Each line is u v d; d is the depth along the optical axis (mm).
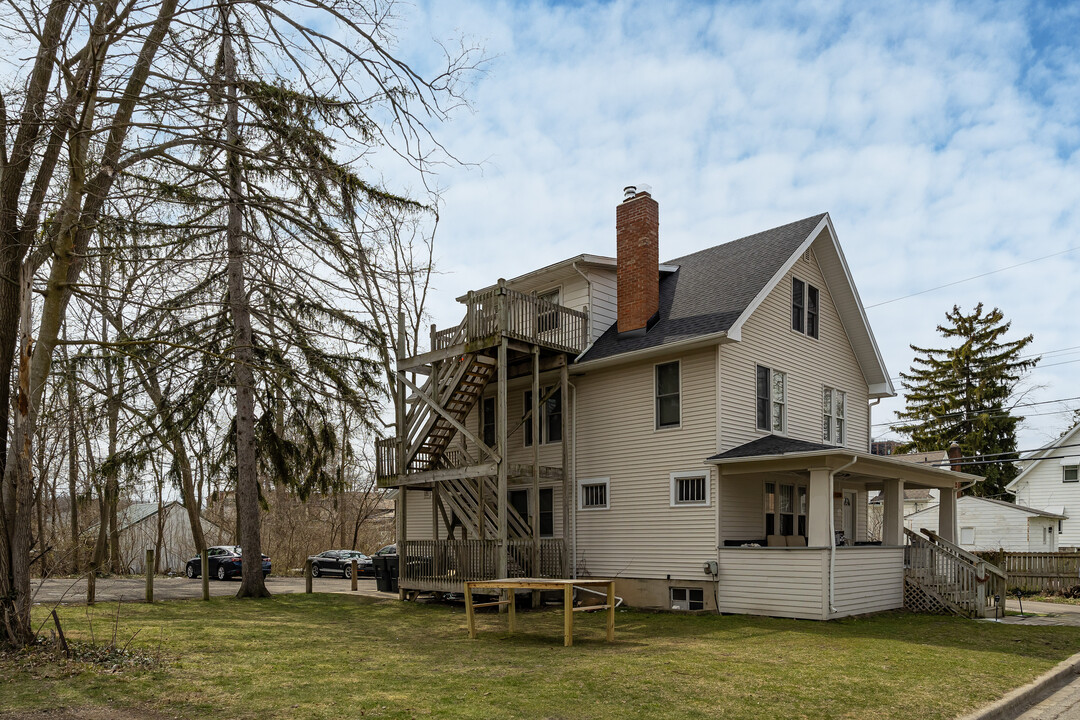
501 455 17562
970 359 49281
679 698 8156
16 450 10023
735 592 16891
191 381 21500
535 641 12391
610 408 19859
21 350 10031
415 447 20297
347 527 48031
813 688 8828
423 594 20750
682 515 18031
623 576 18969
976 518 37625
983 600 17219
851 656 11141
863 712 7812
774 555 16359
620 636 13148
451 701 7777
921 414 50219
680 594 18125
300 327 20703
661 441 18656
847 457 16297
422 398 19875
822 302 22422
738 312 17734
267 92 11328
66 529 35969
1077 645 13070
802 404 20875
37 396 10570
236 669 9336
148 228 13664
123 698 7617
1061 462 39000
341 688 8344
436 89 10961
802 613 15789
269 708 7375
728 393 17984
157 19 10266
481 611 17406
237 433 21547
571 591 11906
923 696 8594
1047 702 9109
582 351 20500
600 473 19844
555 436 21516
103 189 11062
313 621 14992
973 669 10352
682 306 19953
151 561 17672
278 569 40188
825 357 22250
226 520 46344
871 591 17219
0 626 9703
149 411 22766
